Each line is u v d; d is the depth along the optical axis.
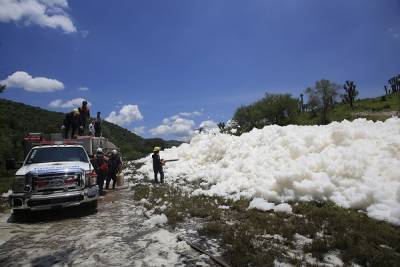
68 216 8.08
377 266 4.17
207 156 16.22
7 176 22.47
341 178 7.66
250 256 4.52
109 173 12.99
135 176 16.77
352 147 9.12
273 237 5.46
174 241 5.54
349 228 5.56
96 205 8.92
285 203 7.18
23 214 8.29
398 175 7.14
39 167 8.09
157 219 6.87
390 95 65.06
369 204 6.57
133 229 6.50
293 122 48.09
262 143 13.14
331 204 7.08
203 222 6.71
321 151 9.79
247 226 6.02
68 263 4.80
